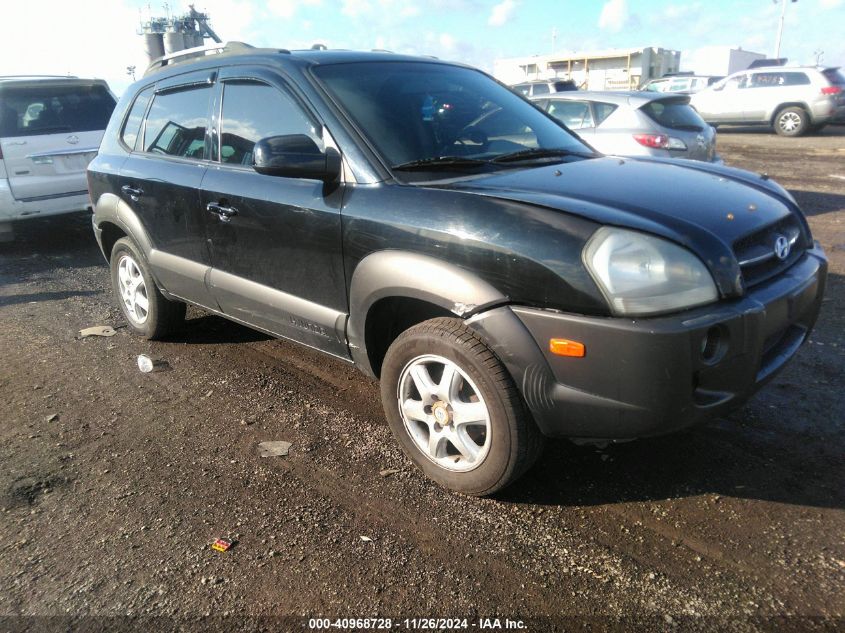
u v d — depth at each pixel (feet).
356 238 9.47
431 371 9.60
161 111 13.98
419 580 7.75
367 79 11.13
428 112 11.04
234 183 11.49
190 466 10.31
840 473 9.46
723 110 58.13
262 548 8.37
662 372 7.34
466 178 9.56
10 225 24.62
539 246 7.78
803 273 8.99
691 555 7.99
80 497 9.59
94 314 17.92
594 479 9.59
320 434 11.14
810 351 13.53
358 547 8.33
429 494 9.39
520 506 9.05
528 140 11.64
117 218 14.75
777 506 8.82
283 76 11.01
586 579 7.68
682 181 9.56
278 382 13.20
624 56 92.73
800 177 34.94
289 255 10.69
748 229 8.31
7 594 7.77
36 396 12.96
